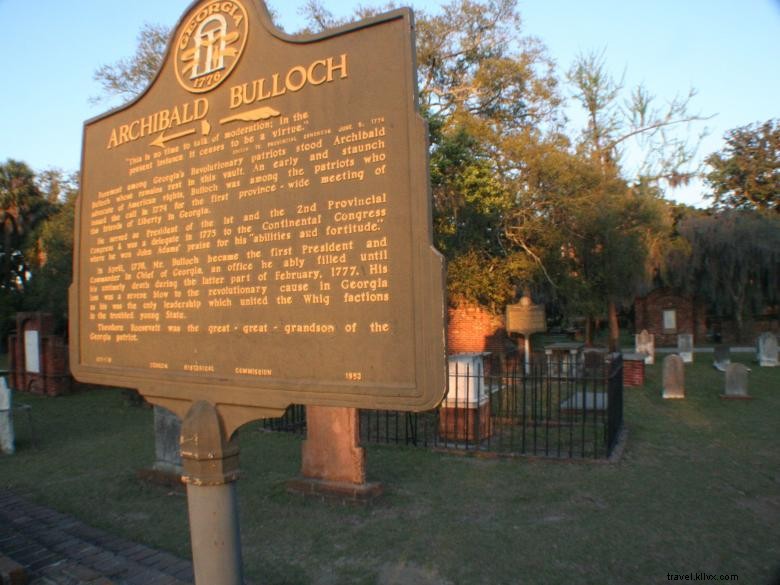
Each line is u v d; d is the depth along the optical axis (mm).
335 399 2795
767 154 34375
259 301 3111
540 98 21297
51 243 19547
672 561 5250
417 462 8695
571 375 13633
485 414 10141
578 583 4895
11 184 29500
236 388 3127
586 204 18484
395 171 2701
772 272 28125
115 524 6617
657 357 25469
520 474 8008
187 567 5379
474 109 22109
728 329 31219
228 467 3178
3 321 28297
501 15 21891
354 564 5391
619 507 6660
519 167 18359
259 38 3248
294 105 3066
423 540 5859
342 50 2916
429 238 2578
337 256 2852
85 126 4203
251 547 5828
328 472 7320
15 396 17250
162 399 3541
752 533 5863
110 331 3875
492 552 5539
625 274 20078
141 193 3760
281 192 3078
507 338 19375
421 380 2561
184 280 3461
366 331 2740
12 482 8406
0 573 4902
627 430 10633
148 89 3785
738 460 8586
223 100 3379
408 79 2686
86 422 12836
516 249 19297
